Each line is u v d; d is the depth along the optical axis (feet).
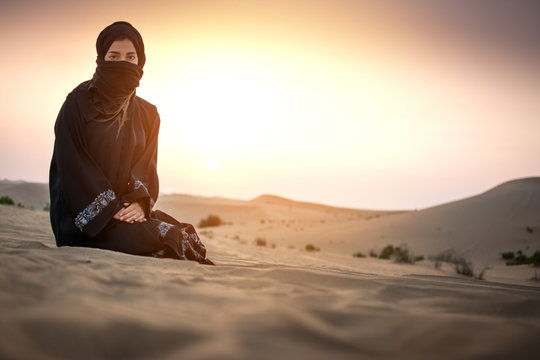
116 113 12.65
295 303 5.87
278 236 152.87
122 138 12.93
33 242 11.64
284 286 7.25
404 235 147.43
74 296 5.37
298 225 191.93
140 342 4.01
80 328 4.11
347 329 4.86
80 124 12.26
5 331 3.76
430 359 3.98
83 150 12.21
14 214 30.71
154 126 14.14
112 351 3.83
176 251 11.56
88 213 11.66
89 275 6.78
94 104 12.37
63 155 12.03
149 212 12.32
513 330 4.75
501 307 6.19
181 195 363.97
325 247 135.95
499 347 4.27
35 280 5.93
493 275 50.88
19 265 6.77
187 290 6.35
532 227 141.90
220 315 5.04
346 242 142.41
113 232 11.68
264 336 4.33
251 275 8.46
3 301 4.74
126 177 12.71
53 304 4.85
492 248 126.52
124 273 7.39
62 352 3.68
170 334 4.20
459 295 6.93
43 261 7.61
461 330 4.73
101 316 4.51
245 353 3.79
